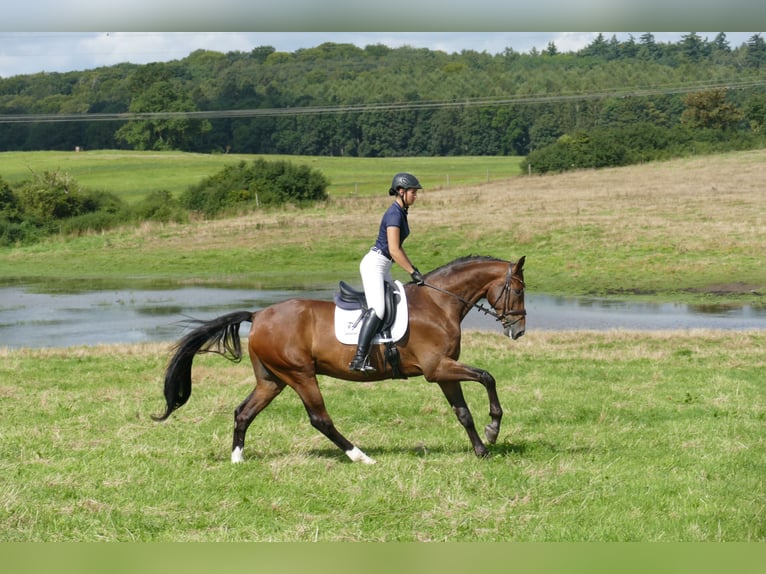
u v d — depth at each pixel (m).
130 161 94.38
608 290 28.34
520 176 67.81
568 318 23.73
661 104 115.50
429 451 9.64
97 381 14.18
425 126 123.62
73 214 49.81
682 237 34.44
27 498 7.70
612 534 6.89
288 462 8.92
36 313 26.55
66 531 6.95
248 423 9.16
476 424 11.14
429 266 33.44
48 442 9.91
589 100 118.31
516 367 15.40
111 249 40.84
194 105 121.62
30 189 49.25
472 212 44.12
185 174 81.94
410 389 13.61
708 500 7.71
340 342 8.84
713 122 82.31
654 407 12.11
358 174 84.94
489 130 122.06
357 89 148.00
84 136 134.25
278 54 192.50
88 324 24.33
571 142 70.19
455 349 9.02
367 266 8.90
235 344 9.20
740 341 18.02
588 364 15.69
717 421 11.16
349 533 6.90
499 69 167.75
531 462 8.98
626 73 138.88
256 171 52.47
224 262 36.81
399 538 6.80
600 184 55.78
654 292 27.67
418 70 165.75
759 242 33.00
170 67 176.12
